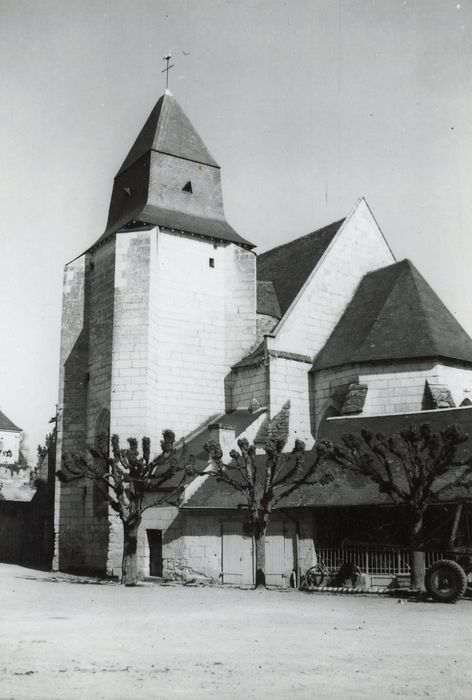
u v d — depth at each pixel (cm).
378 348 3170
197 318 3481
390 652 1108
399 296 3409
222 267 3612
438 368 3033
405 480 2350
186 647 1138
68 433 3544
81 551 3400
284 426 3186
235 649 1123
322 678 923
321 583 2342
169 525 2828
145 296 3272
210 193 3747
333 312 3641
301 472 2628
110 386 3291
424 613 1620
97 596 2062
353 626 1394
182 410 3366
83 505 3441
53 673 931
